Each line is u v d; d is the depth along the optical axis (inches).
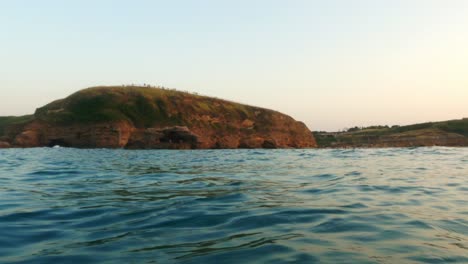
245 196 403.5
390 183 508.4
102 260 202.5
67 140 3221.0
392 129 5477.4
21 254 215.3
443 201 370.0
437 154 1382.9
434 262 195.0
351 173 653.3
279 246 223.0
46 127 3277.6
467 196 400.8
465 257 202.4
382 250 214.8
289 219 292.4
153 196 410.6
